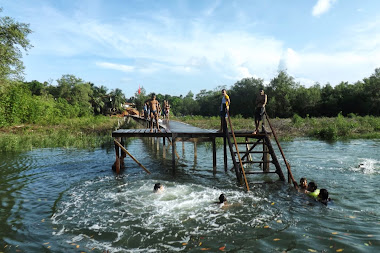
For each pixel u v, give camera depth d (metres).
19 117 31.25
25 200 7.63
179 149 18.58
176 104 113.69
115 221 6.10
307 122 30.31
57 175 10.70
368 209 6.52
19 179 10.04
